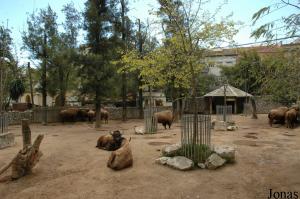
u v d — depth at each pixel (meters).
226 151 9.86
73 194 7.93
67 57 24.03
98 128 22.95
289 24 7.01
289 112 20.72
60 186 8.45
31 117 28.56
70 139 16.44
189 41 10.06
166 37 10.88
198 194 7.64
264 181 8.34
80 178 8.97
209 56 10.88
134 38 27.44
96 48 24.09
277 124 23.12
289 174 8.83
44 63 30.20
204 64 10.66
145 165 9.71
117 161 9.36
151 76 11.23
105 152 11.95
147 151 11.48
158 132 18.17
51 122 29.22
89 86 23.52
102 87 23.48
